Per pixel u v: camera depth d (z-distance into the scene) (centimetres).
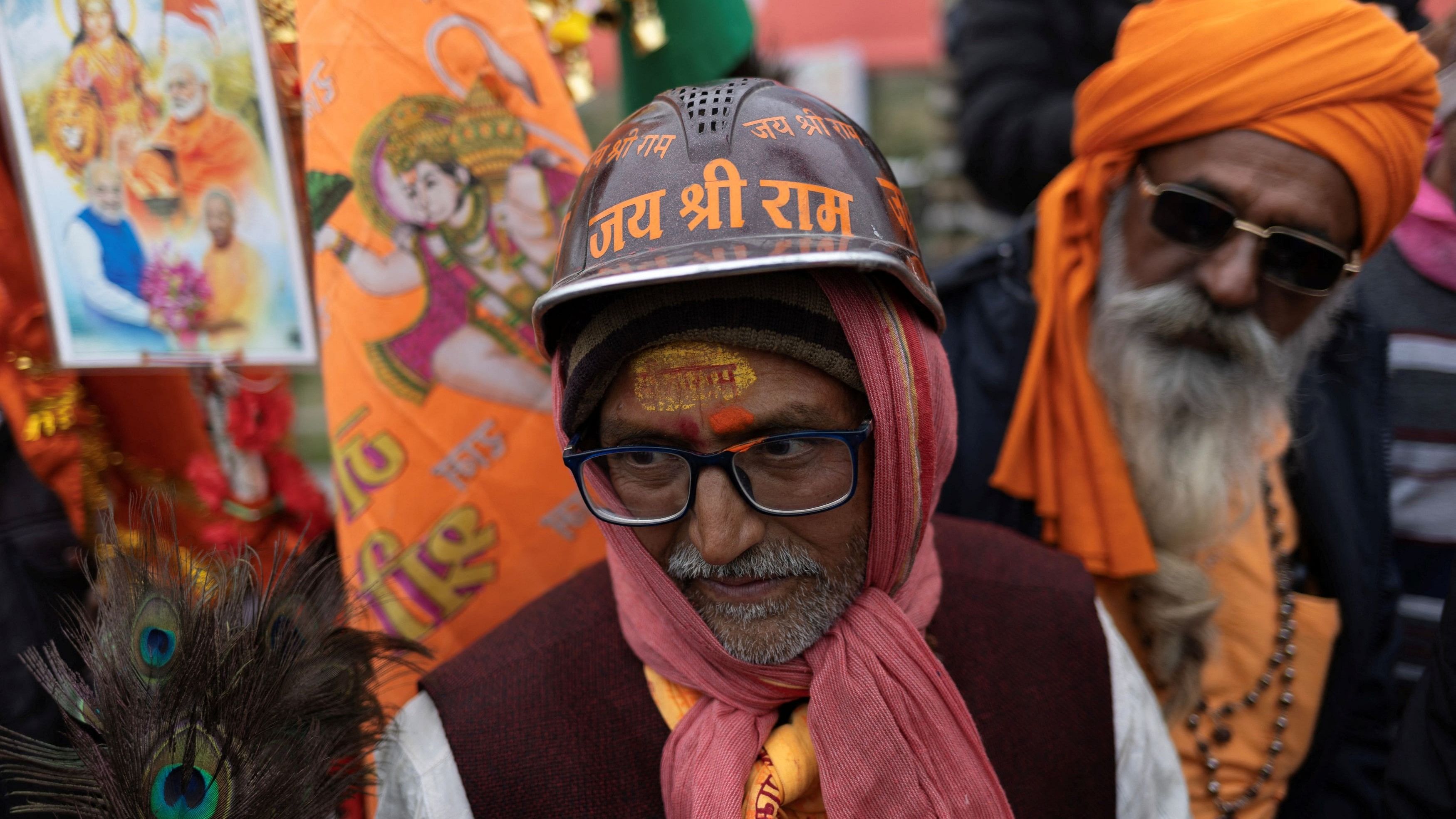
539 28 117
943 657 97
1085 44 217
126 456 128
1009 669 97
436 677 93
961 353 139
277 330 101
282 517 133
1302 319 117
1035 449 128
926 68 406
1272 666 122
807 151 77
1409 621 134
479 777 87
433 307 99
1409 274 134
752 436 78
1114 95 117
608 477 87
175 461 129
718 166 75
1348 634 122
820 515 82
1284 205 107
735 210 73
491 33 99
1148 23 116
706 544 78
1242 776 122
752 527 79
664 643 88
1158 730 103
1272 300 114
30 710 107
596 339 76
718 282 74
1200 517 118
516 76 101
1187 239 112
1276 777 123
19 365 114
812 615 84
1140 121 114
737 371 76
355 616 88
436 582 102
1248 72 106
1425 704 94
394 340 98
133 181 99
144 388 126
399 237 98
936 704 85
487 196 100
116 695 71
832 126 82
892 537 84
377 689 89
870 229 77
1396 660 127
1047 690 97
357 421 100
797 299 74
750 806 82
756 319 74
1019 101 223
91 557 115
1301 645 122
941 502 137
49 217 101
